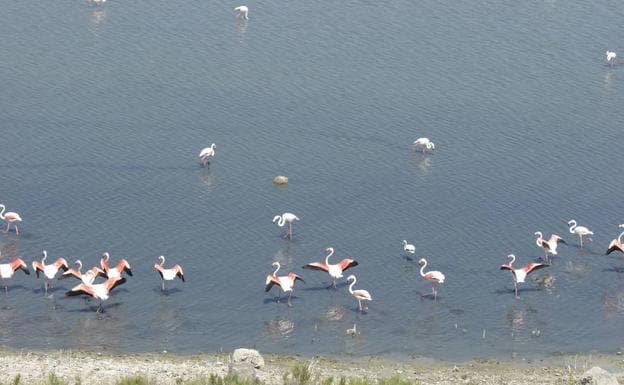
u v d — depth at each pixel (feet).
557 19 291.58
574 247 186.60
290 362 146.92
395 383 103.91
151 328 156.76
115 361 142.92
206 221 190.49
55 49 262.26
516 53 269.85
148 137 221.66
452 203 200.13
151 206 194.80
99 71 251.60
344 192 203.10
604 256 184.03
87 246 180.86
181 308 162.81
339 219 193.16
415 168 213.25
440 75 255.70
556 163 216.95
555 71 260.83
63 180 202.49
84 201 195.31
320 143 222.48
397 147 221.66
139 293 166.81
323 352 151.53
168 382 130.52
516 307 166.91
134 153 214.48
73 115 229.04
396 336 156.97
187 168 209.97
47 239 182.70
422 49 269.44
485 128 231.09
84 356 146.61
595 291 172.86
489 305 167.43
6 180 201.57
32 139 217.77
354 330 157.28
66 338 153.07
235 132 225.76
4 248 179.22
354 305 165.58
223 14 288.51
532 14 294.46
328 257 174.70
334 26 281.74
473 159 217.77
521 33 281.74
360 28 280.72
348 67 258.16
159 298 165.48
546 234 190.08
